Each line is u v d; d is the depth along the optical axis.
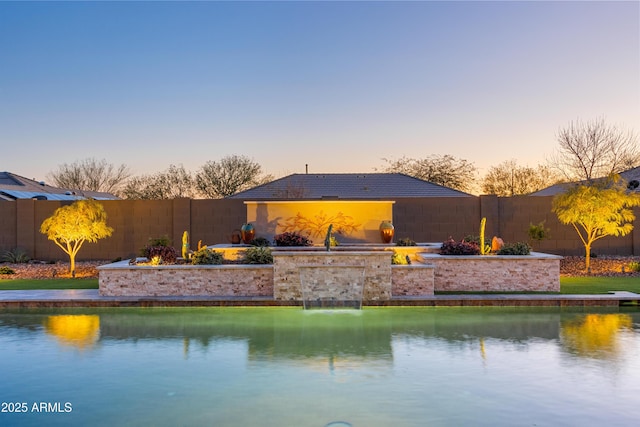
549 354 7.41
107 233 16.34
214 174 42.72
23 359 7.31
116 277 11.84
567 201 15.80
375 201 16.12
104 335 8.79
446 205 19.19
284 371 6.70
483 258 12.59
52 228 15.41
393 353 7.54
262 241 15.55
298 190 27.86
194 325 9.55
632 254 18.70
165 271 11.86
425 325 9.45
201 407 5.44
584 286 13.08
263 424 4.97
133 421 5.07
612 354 7.40
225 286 11.86
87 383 6.26
